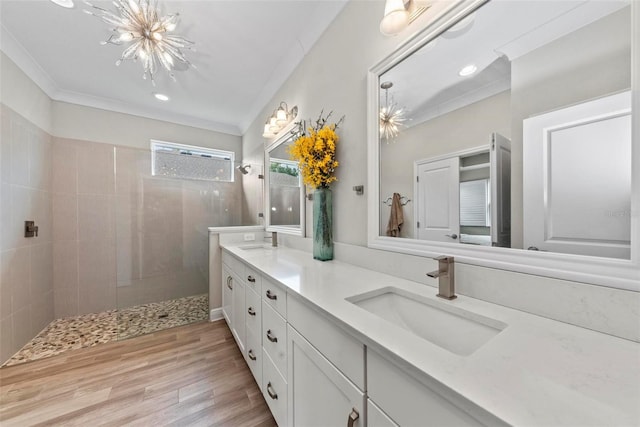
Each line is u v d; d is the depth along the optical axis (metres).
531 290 0.70
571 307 0.63
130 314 2.50
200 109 3.02
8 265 1.83
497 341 0.55
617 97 0.57
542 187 0.69
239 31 1.77
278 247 2.25
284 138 2.29
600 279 0.59
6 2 1.49
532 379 0.42
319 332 0.80
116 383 1.50
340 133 1.50
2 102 1.80
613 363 0.47
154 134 3.05
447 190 0.94
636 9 0.54
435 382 0.43
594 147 0.60
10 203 1.87
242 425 1.19
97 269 2.67
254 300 1.42
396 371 0.52
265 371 1.25
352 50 1.39
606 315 0.58
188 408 1.29
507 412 0.35
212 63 2.13
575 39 0.63
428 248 0.99
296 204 2.12
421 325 0.85
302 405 0.90
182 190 2.82
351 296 0.85
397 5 0.97
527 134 0.72
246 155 3.40
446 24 0.92
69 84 2.40
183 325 2.32
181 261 2.80
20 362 1.74
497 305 0.77
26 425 1.19
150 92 2.59
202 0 1.50
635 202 0.54
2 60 1.81
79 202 2.60
